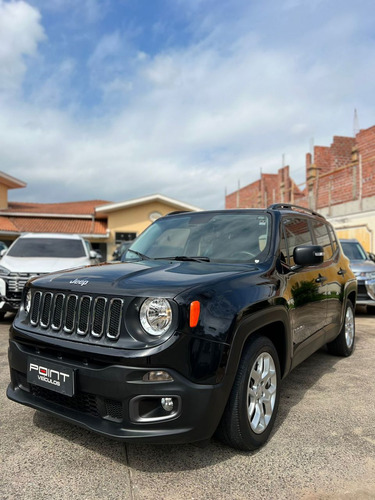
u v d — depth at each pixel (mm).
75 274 3092
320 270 4371
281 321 3215
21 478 2512
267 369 3070
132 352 2414
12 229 21094
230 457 2789
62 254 8648
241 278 2951
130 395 2398
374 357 5473
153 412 2457
